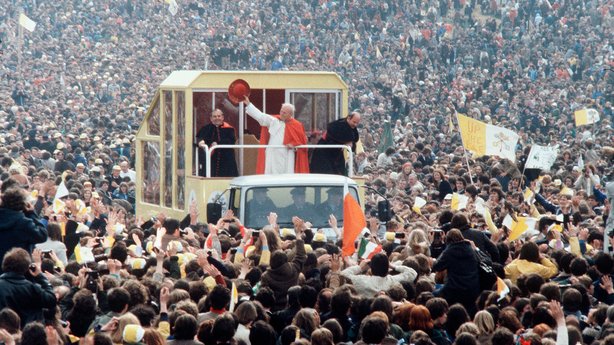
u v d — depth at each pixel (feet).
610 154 259.60
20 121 457.68
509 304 142.51
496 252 158.10
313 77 229.86
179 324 119.55
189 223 201.87
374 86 610.24
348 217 158.10
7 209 129.70
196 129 229.45
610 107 545.85
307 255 153.28
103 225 197.16
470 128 258.16
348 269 147.95
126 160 314.96
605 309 133.18
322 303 137.28
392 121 540.93
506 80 632.79
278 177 201.67
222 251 164.86
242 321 127.03
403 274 145.79
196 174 221.25
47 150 367.66
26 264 122.31
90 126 467.93
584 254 175.63
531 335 120.88
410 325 129.08
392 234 172.76
